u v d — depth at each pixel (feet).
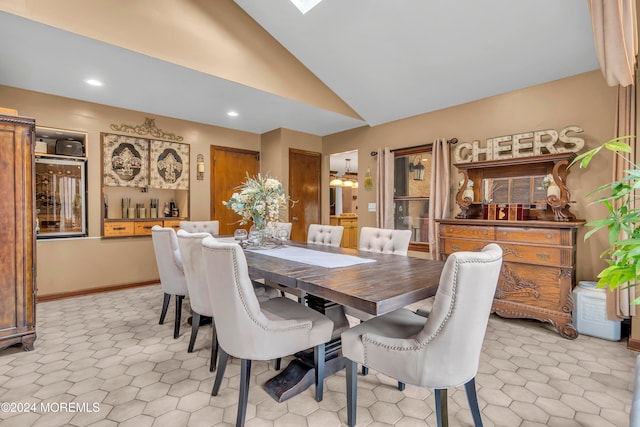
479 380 6.51
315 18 9.92
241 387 5.02
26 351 7.64
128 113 13.30
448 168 12.36
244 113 13.85
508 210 10.25
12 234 7.52
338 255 7.66
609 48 6.25
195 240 6.77
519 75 10.18
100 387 6.17
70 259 12.09
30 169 7.73
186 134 14.98
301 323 5.37
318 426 5.10
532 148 10.23
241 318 4.92
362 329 5.14
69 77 10.01
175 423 5.16
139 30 8.44
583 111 9.51
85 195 12.39
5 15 6.75
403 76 11.44
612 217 2.77
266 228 9.19
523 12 8.10
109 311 10.52
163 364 7.07
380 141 15.16
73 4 7.43
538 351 7.79
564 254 8.50
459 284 3.88
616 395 5.98
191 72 9.68
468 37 9.18
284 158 16.51
